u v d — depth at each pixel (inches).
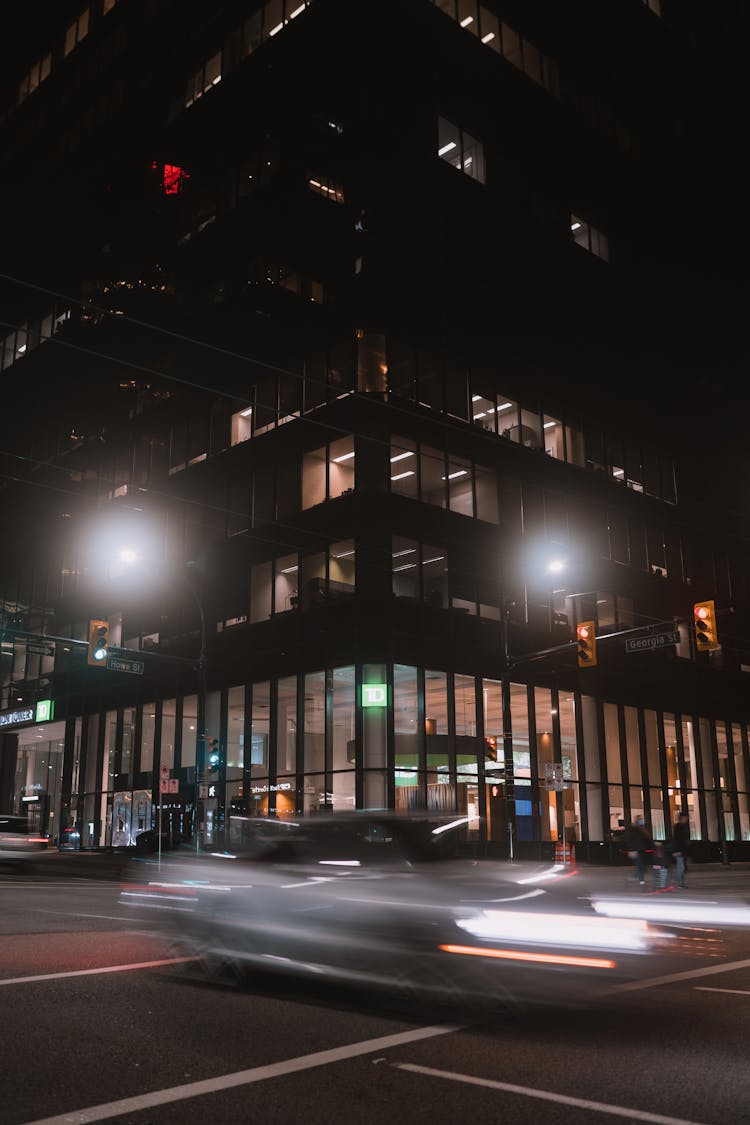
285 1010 324.2
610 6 2283.5
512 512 1678.2
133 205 2094.0
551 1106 219.0
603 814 1658.5
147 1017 312.5
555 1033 290.4
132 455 1943.9
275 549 1595.7
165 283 1955.0
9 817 1237.7
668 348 2164.1
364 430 1512.1
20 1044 275.4
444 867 355.6
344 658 1441.9
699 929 557.9
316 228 1689.2
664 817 1782.7
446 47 1800.0
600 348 1972.2
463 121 1801.2
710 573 2085.4
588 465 1862.7
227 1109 216.7
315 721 1462.8
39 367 2262.6
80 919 610.5
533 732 1590.8
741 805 1972.2
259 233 1785.2
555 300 1893.5
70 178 2321.6
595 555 1815.9
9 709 2127.2
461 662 1512.1
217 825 1323.8
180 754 1656.0
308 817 392.5
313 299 1657.2
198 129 1977.1
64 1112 213.9
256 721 1550.2
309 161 1737.2
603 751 1691.7
